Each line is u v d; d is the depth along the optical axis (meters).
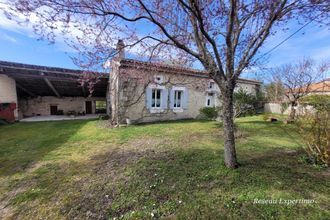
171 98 10.69
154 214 2.19
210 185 2.83
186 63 5.12
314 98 9.10
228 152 3.43
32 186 2.94
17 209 2.34
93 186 2.90
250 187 2.71
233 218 2.07
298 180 2.92
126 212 2.25
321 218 2.02
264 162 3.71
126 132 7.20
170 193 2.64
